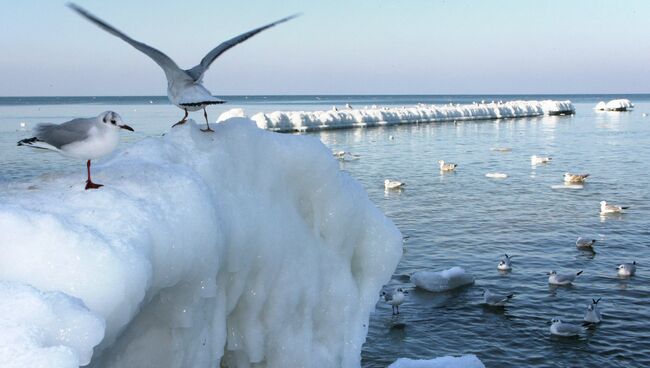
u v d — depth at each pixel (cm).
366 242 786
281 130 8562
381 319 2092
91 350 378
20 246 409
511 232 3125
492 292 2319
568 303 2208
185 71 543
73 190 507
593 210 3597
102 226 459
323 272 741
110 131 493
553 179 4672
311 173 718
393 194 4116
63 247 416
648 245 2897
